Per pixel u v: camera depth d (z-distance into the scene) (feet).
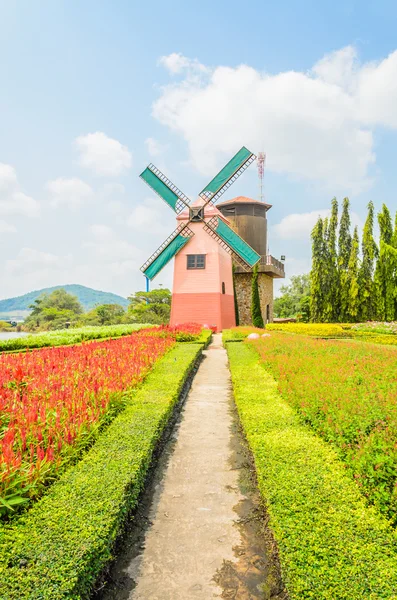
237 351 48.42
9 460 11.90
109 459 14.99
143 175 93.81
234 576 11.83
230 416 27.94
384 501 11.07
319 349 40.42
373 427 15.43
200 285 95.66
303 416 19.85
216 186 92.48
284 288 216.74
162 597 11.01
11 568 8.72
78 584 9.02
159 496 16.81
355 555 9.29
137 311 147.74
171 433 24.48
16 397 18.88
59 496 12.03
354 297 109.60
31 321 234.99
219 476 18.69
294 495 12.17
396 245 108.06
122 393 22.52
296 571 8.85
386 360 32.53
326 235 114.93
